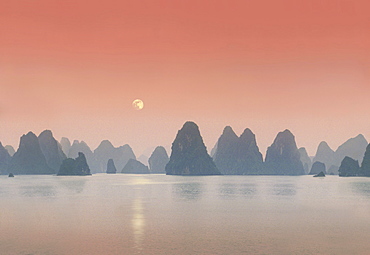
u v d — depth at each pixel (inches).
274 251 1473.9
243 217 2322.8
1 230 1897.1
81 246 1552.7
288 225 2041.1
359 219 2242.9
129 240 1662.2
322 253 1441.9
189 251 1473.9
